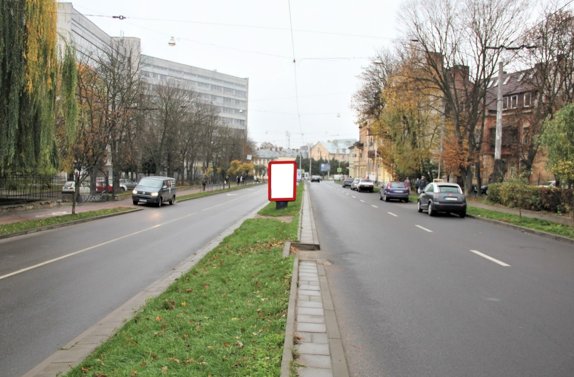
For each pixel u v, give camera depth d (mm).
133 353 4535
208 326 5332
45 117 18781
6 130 17141
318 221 19719
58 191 29469
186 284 7527
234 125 134250
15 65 16969
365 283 8352
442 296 7441
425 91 39344
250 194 51062
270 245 11625
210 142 68812
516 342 5371
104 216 22188
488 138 50062
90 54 42094
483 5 32969
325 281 8312
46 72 18453
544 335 5609
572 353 5043
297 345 5074
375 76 51562
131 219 21422
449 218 22672
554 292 7727
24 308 6793
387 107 45375
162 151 53688
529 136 34844
